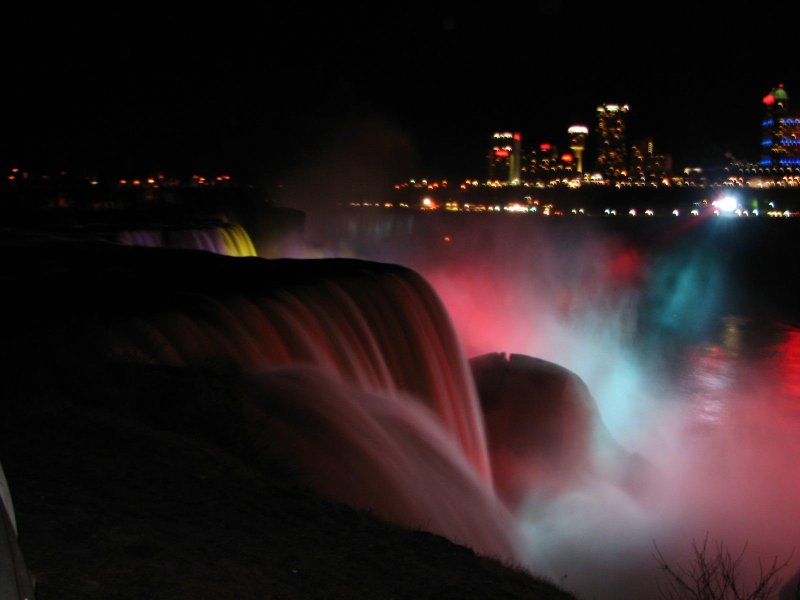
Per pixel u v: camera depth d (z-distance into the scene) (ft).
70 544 15.58
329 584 16.80
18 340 30.96
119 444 22.68
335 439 29.32
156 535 16.93
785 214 450.30
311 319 44.29
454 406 56.34
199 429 25.96
